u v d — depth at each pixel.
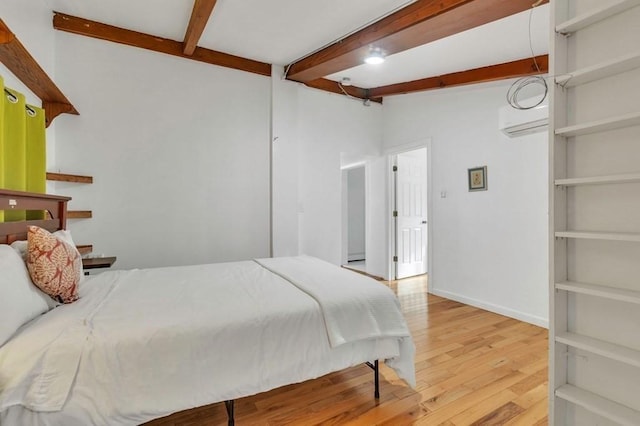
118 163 3.03
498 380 2.11
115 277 2.15
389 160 4.89
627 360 1.18
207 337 1.37
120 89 3.03
